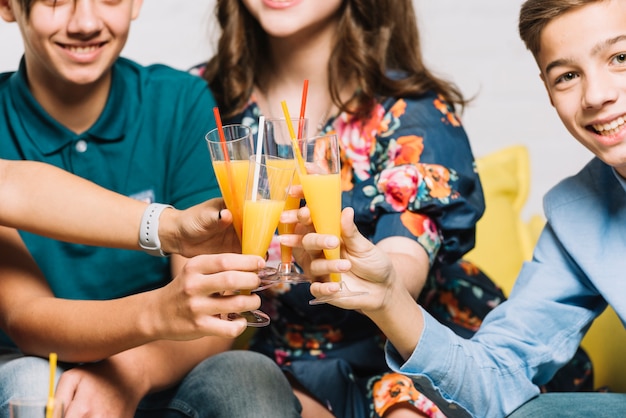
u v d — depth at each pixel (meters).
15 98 2.46
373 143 2.62
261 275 1.97
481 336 2.21
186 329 1.91
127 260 2.45
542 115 4.27
